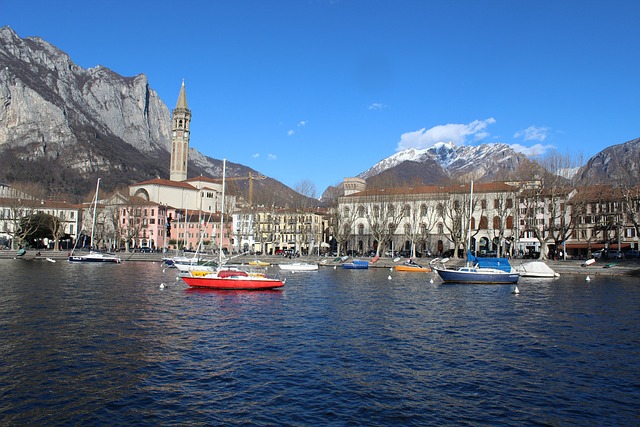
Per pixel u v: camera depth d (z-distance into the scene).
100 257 106.62
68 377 20.77
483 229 125.38
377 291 55.00
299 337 29.19
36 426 16.03
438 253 128.00
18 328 29.56
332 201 161.62
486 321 35.62
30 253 122.31
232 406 18.00
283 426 16.38
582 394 20.00
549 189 103.06
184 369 22.20
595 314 39.12
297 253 135.88
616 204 109.06
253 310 38.81
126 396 18.77
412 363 23.97
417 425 16.69
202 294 48.25
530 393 20.03
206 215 182.25
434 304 44.28
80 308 37.59
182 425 16.33
